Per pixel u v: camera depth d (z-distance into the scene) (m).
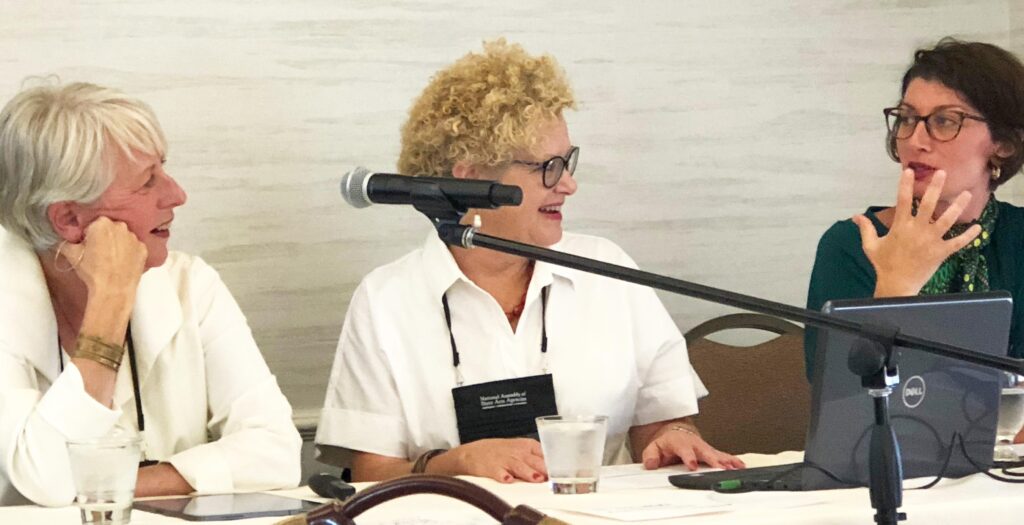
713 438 3.03
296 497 1.92
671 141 3.34
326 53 3.01
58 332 2.20
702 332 3.12
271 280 3.00
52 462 1.93
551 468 1.80
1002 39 3.65
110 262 2.08
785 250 3.47
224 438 2.18
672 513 1.53
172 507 1.76
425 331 2.52
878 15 3.54
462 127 2.46
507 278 2.55
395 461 2.48
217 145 2.94
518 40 3.18
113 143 2.11
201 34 2.91
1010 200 3.64
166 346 2.27
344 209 3.05
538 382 2.45
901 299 1.66
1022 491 1.67
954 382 1.72
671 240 3.36
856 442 1.70
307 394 3.04
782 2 3.44
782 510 1.54
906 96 2.66
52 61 2.82
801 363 3.12
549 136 2.45
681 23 3.34
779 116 3.45
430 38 3.10
